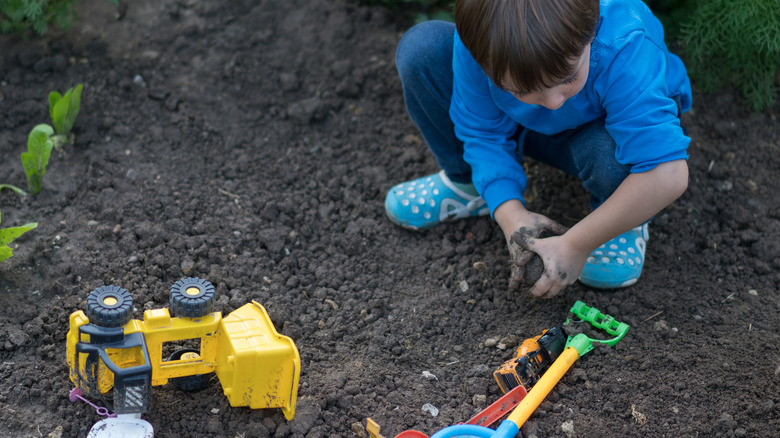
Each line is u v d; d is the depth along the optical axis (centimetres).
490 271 188
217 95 221
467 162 187
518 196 175
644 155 159
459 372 170
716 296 183
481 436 153
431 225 196
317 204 201
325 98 222
